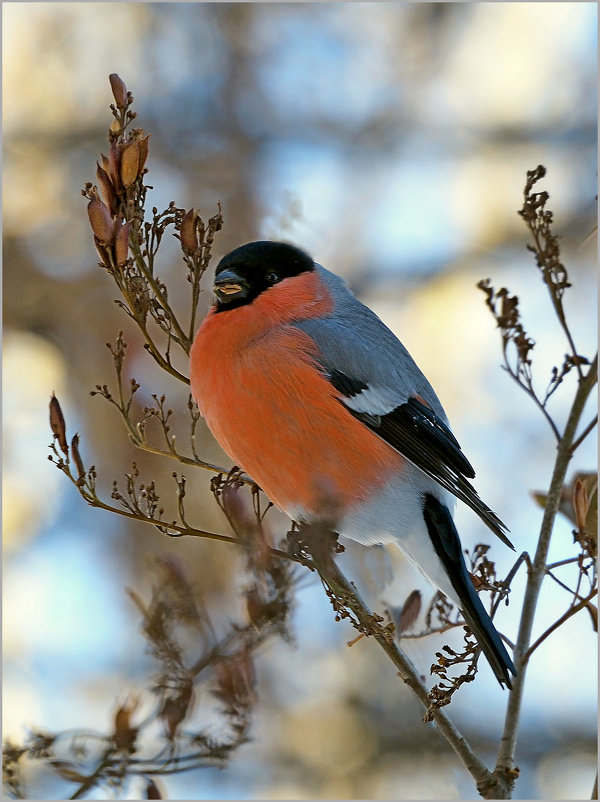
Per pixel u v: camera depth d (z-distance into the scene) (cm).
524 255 1342
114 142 594
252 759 1031
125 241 588
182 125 1374
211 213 1323
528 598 598
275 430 670
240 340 681
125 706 659
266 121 1394
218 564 1085
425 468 688
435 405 728
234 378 671
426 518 698
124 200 598
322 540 582
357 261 1357
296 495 679
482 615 622
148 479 1152
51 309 1276
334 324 705
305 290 715
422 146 1418
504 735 584
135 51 1378
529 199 611
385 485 689
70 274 1291
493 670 584
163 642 675
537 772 1063
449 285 1330
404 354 737
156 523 589
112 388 1191
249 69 1398
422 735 1062
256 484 688
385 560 799
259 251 722
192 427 614
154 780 655
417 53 1428
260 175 1353
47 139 1342
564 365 606
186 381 619
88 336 1251
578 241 1327
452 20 1416
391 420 689
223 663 673
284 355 675
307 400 670
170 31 1384
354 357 690
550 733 1088
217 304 710
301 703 1075
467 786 1038
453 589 668
